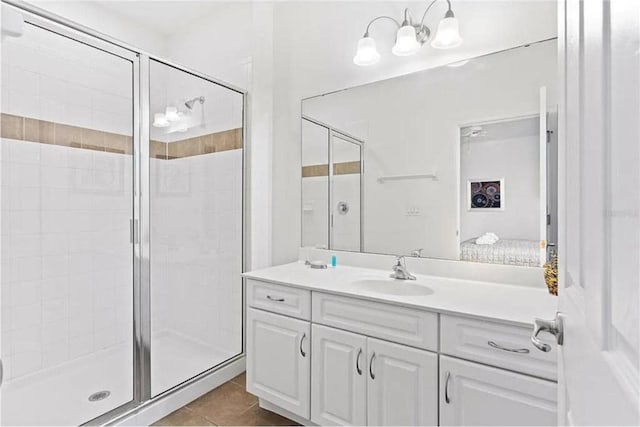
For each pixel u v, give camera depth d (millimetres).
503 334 1214
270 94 2645
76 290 2330
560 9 730
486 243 1763
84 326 2348
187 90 2484
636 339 269
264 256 2611
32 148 2154
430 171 1932
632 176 278
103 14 2711
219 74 2773
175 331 2455
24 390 2053
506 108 1706
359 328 1554
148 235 2301
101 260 2357
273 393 1854
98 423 1772
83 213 2357
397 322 1446
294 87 2518
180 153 2498
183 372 2264
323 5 2357
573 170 585
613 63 332
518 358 1184
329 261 2318
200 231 2660
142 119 2254
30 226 2156
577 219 546
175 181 2479
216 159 2629
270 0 2625
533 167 1639
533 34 1652
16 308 2096
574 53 568
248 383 1967
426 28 1933
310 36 2424
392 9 2062
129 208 2289
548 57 1606
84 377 2189
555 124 1586
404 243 2021
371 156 2141
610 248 346
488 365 1243
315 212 2408
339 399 1610
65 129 2275
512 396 1194
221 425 1886
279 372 1831
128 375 2195
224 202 2615
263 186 2607
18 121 2094
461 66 1831
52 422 1773
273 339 1855
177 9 2752
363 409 1537
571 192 610
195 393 2146
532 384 1153
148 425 1885
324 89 2355
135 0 2633
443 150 1890
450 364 1317
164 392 2041
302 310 1748
